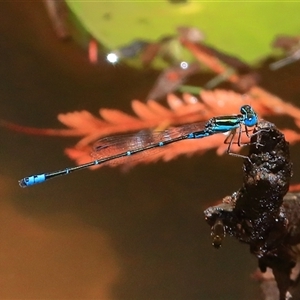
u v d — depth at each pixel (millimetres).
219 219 250
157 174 276
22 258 263
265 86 291
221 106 287
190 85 292
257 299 257
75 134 283
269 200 247
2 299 258
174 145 280
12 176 275
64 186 274
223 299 258
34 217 269
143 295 259
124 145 272
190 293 259
